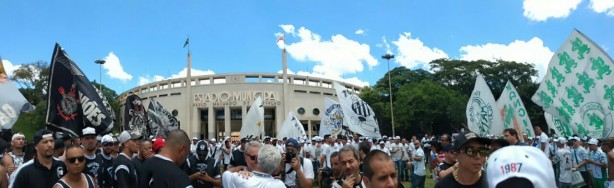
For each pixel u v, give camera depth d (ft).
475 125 38.81
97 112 27.71
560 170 37.04
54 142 17.90
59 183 14.93
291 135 66.13
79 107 27.32
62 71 27.63
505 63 196.95
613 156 26.22
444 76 203.92
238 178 13.62
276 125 218.59
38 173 16.22
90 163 20.72
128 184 18.08
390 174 8.60
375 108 184.55
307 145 58.39
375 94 196.03
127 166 18.34
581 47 32.68
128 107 49.47
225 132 215.92
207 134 232.94
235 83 219.41
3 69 24.75
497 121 37.11
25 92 213.25
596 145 35.29
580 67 32.60
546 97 34.40
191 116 218.79
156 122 60.54
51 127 26.78
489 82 200.75
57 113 27.02
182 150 13.30
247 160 15.85
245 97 217.56
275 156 13.80
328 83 244.63
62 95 27.30
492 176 4.84
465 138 10.12
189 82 222.69
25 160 19.74
